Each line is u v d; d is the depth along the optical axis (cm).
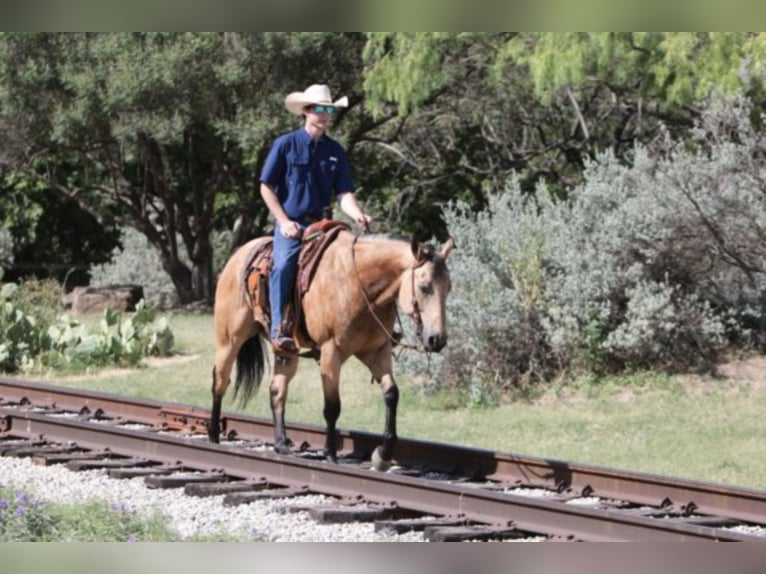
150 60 2669
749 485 1139
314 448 1227
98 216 3606
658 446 1330
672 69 1844
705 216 1698
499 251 1739
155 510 886
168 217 3338
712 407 1547
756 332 1803
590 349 1698
